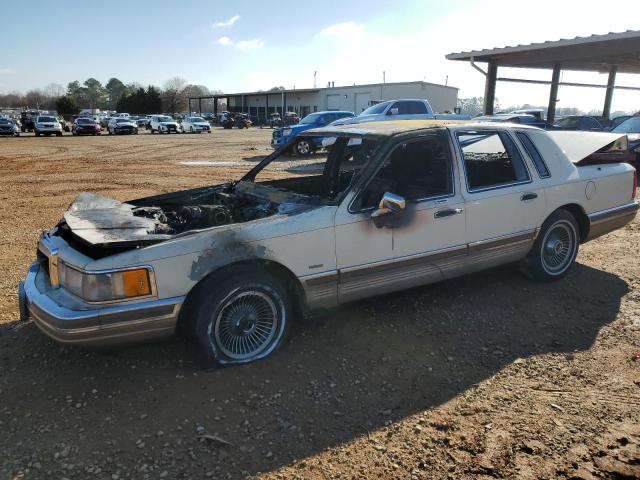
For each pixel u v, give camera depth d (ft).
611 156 17.84
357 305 14.84
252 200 14.80
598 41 43.39
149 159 62.54
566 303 15.29
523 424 9.73
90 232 10.82
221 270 11.14
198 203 15.80
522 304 15.19
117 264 10.14
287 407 10.32
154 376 11.35
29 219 28.02
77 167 53.47
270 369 11.62
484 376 11.48
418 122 15.49
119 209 13.47
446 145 13.88
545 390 10.89
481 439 9.31
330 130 15.48
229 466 8.71
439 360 12.12
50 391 10.87
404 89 169.17
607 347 12.66
